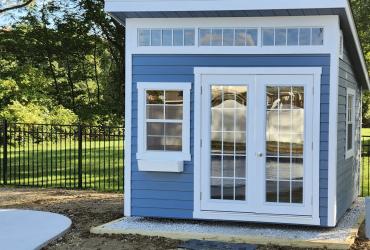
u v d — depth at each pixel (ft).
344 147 32.83
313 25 28.50
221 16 29.60
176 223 30.86
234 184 29.76
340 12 27.73
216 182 30.04
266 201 29.35
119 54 115.55
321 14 28.25
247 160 29.48
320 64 28.48
